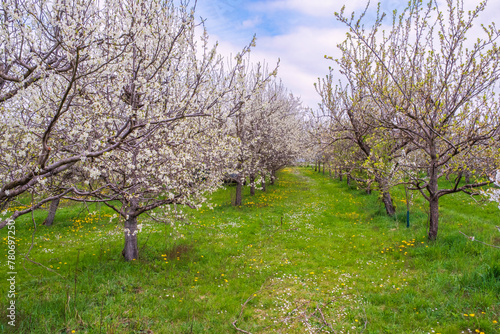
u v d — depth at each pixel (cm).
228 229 1387
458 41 909
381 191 1423
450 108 970
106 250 1072
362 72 1081
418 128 1053
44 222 1488
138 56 577
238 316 659
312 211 1758
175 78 745
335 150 2208
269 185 2903
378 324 596
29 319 586
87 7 504
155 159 787
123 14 564
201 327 606
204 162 1089
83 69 531
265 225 1473
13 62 475
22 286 781
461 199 1809
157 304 698
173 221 995
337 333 584
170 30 621
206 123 991
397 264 922
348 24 981
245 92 693
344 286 790
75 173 798
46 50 539
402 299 685
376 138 1296
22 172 481
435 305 648
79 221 1532
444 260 894
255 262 992
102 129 597
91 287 764
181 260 995
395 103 1027
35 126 500
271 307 702
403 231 1255
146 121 529
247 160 1891
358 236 1248
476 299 639
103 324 591
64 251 1082
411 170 1216
